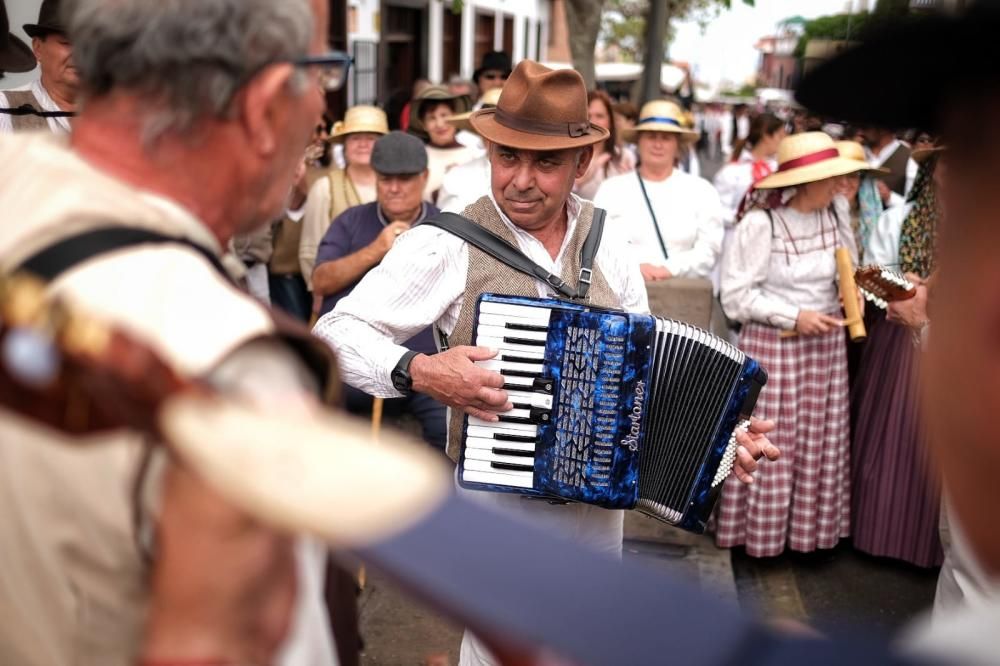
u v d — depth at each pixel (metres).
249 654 0.71
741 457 2.31
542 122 2.27
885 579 4.23
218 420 0.54
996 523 0.54
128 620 0.89
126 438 0.80
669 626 0.47
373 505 0.50
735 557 4.33
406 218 3.98
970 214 0.53
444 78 14.66
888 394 4.24
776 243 3.97
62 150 0.97
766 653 0.46
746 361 2.28
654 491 2.30
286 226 4.85
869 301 4.26
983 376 0.52
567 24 8.43
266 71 0.99
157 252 0.90
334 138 5.05
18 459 0.86
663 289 3.88
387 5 11.73
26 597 0.90
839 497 4.28
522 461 2.24
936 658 0.47
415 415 3.79
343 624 1.10
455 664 3.18
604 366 2.19
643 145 4.66
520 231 2.38
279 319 0.90
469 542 0.49
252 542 0.70
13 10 4.68
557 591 0.48
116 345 0.59
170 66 0.95
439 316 2.35
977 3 0.52
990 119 0.52
